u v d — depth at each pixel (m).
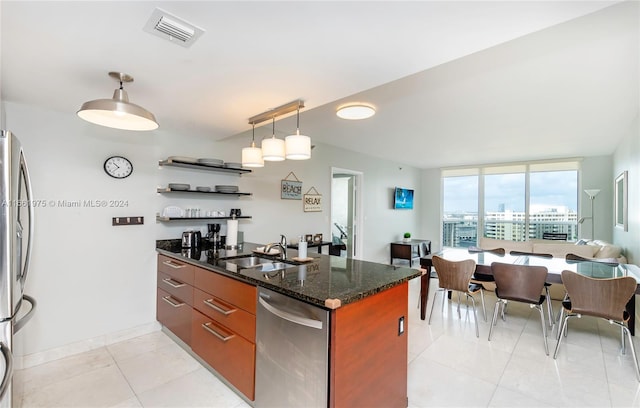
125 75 1.85
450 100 2.97
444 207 7.98
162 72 1.81
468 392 2.07
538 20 1.31
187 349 2.62
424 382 2.19
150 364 2.43
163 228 3.16
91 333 2.69
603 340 2.89
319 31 1.39
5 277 1.47
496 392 2.07
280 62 1.69
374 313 1.63
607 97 2.89
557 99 2.94
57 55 1.62
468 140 4.76
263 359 1.72
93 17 1.29
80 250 2.63
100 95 2.16
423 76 2.43
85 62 1.69
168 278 2.87
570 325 3.27
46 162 2.46
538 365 2.43
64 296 2.55
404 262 7.14
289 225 4.51
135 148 2.93
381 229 6.57
